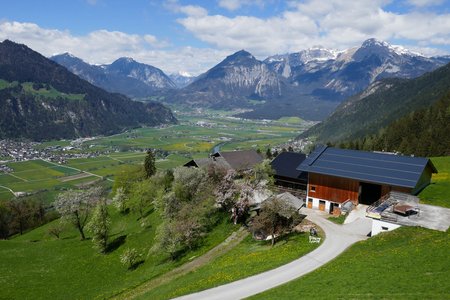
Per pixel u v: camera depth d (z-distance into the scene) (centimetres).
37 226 14800
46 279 7550
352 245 5616
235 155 11938
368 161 7862
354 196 7550
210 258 6550
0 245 9525
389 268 4138
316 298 3759
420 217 5903
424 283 3566
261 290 4556
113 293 6331
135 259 7825
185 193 9125
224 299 4478
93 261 8281
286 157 9706
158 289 5741
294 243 6019
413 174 7169
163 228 7394
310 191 8119
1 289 7088
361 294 3622
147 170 13925
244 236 7169
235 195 8081
